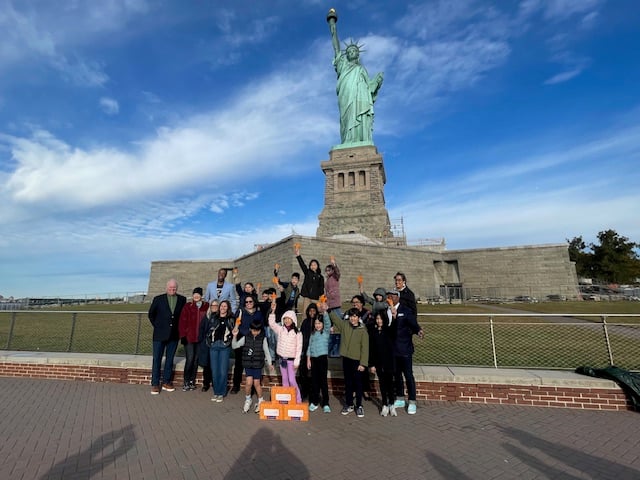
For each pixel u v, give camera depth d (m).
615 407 7.49
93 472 4.99
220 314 8.77
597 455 5.49
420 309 26.89
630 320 18.09
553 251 43.38
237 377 9.23
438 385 8.38
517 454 5.54
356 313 7.66
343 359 7.68
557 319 19.39
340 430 6.60
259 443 6.00
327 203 62.91
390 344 7.63
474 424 6.83
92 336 16.78
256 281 44.22
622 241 57.12
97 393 9.02
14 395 8.77
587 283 55.56
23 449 5.70
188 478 4.85
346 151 64.50
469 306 30.45
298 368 8.98
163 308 9.27
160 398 8.66
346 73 67.75
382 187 68.12
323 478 4.85
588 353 11.41
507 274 45.25
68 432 6.43
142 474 4.95
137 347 11.33
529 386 7.93
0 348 13.81
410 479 4.82
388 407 7.43
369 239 50.47
